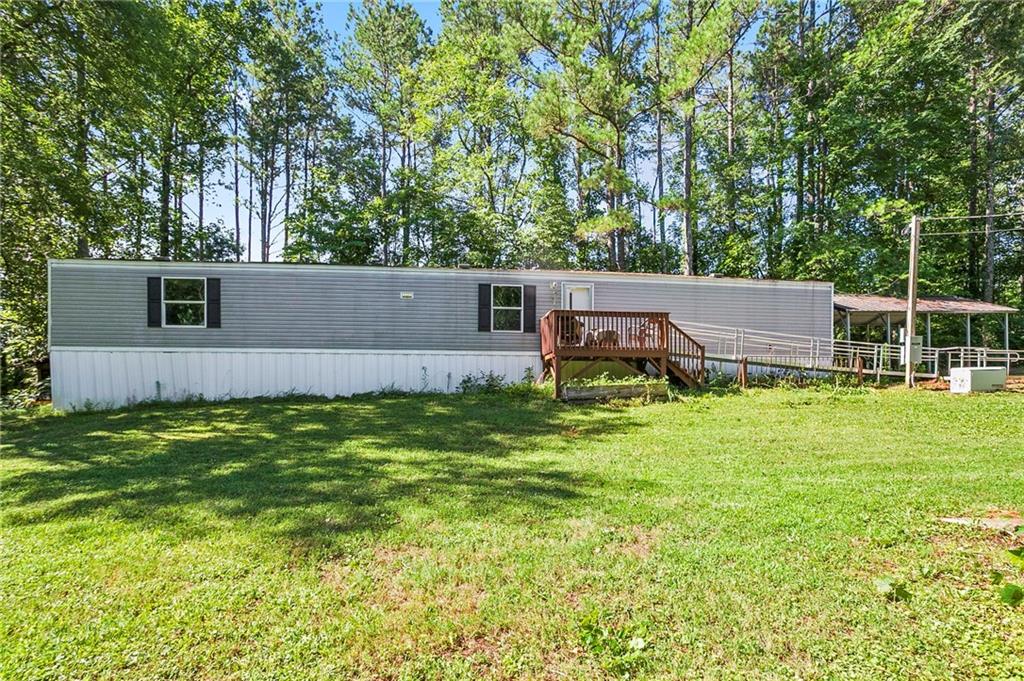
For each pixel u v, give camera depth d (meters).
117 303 12.02
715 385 12.97
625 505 4.44
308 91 24.45
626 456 6.38
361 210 23.05
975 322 23.75
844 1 21.45
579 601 2.91
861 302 17.94
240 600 2.97
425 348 13.34
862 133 20.38
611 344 12.45
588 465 5.92
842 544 3.54
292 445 7.19
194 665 2.43
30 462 6.43
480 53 21.48
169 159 20.02
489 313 13.66
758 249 23.06
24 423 9.70
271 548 3.66
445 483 5.21
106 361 11.94
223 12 19.34
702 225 25.70
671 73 18.56
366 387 13.05
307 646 2.56
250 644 2.58
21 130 12.57
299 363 12.77
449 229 23.19
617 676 2.31
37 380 14.02
